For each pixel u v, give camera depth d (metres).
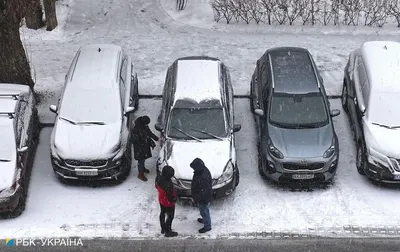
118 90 18.81
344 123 20.36
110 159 17.27
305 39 25.12
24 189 17.11
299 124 18.02
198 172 15.00
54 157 17.34
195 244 15.61
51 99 21.53
